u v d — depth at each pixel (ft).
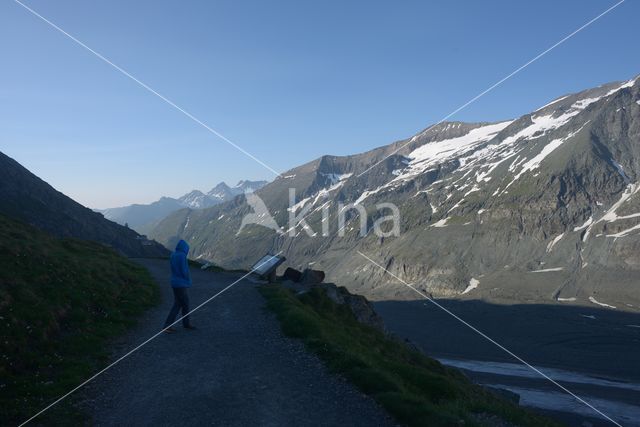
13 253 68.28
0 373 39.63
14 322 48.19
